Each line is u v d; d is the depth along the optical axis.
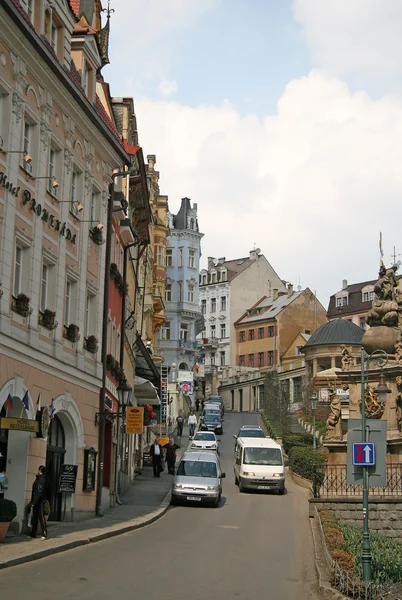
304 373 89.00
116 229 33.72
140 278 51.34
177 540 22.94
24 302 21.77
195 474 34.50
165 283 71.69
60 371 24.94
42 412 22.52
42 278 24.19
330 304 119.19
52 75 23.61
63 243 25.28
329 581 16.30
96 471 28.16
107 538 22.34
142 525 25.94
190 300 112.94
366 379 31.86
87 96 28.95
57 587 14.47
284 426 67.69
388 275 33.97
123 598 13.98
